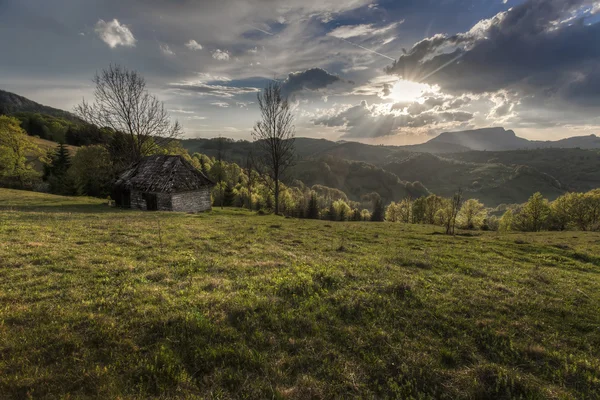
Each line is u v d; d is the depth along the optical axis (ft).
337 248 57.21
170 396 15.65
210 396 15.88
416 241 74.18
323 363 19.33
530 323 26.50
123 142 192.85
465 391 17.71
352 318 25.44
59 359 17.39
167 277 32.99
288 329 22.97
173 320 22.25
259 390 16.40
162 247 46.96
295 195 458.50
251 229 75.41
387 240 73.26
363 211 445.37
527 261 57.72
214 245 52.26
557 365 20.89
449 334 24.03
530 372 20.06
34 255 36.86
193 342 20.10
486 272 43.98
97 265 35.14
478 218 240.94
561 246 73.82
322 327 23.53
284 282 32.22
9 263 33.35
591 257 62.54
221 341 20.67
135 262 37.29
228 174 396.78
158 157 142.10
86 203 139.03
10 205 104.47
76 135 394.32
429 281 36.76
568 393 18.04
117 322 21.70
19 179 217.36
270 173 186.09
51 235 48.67
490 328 24.89
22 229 50.60
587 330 26.13
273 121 161.38
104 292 27.37
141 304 24.93
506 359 21.11
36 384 15.31
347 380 17.85
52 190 212.64
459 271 44.60
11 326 20.27
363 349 21.08
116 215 87.61
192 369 17.89
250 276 34.99
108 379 16.11
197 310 24.20
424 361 19.94
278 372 17.97
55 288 27.76
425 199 286.66
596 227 174.81
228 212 142.51
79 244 44.96
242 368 18.34
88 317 21.95
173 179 127.95
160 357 18.17
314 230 83.97
